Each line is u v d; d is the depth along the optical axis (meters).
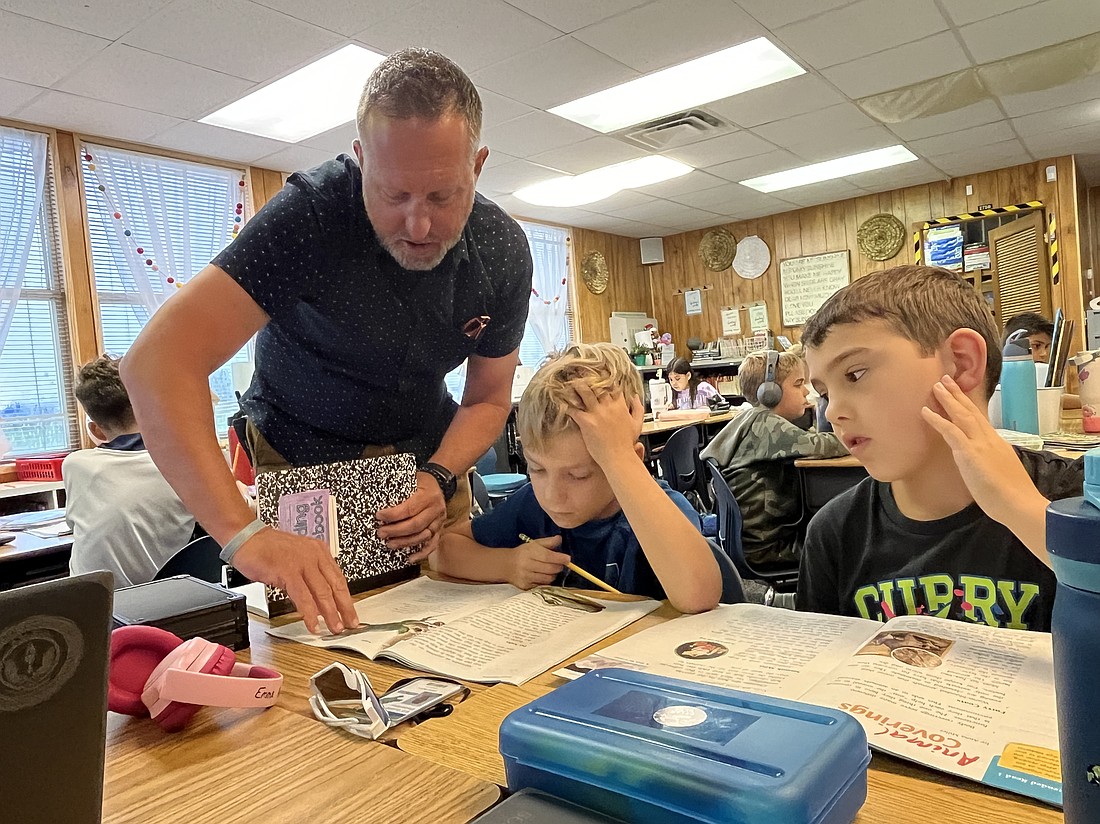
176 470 1.01
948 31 3.71
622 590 1.13
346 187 1.13
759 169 6.01
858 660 0.67
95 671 0.36
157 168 4.67
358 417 1.33
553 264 7.71
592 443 1.01
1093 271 8.05
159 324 1.05
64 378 4.32
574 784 0.46
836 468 2.69
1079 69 4.23
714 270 8.32
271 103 4.09
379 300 1.20
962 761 0.50
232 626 0.89
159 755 0.62
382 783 0.54
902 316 0.90
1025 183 6.49
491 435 1.42
